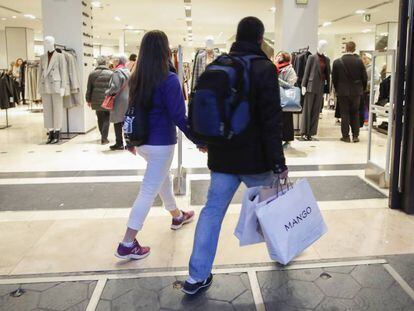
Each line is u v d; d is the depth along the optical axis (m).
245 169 2.09
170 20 14.66
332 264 2.59
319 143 6.85
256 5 11.21
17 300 2.22
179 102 2.48
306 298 2.23
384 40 14.84
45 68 6.68
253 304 2.18
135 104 2.51
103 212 3.56
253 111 2.03
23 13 13.19
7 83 8.63
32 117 10.66
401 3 3.31
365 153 5.98
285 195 2.17
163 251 2.79
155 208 3.64
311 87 6.93
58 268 2.56
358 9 11.90
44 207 3.69
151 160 2.59
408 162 3.38
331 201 3.78
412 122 3.32
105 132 6.83
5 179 4.62
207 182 4.48
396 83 3.37
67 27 7.57
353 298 2.23
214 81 1.98
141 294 2.28
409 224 3.21
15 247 2.86
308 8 7.78
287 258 2.15
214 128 1.97
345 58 6.69
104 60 6.64
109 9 12.20
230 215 3.46
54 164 5.35
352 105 6.82
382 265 2.57
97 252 2.79
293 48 7.84
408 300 2.21
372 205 3.66
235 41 2.12
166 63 2.49
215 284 2.37
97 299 2.23
